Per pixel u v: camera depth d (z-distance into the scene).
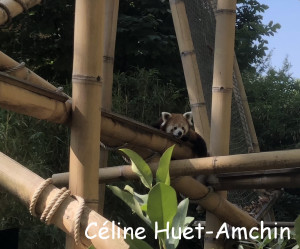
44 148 5.38
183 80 7.79
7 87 2.52
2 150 5.09
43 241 5.13
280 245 1.83
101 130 3.31
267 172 3.85
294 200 8.02
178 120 5.11
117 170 3.95
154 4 7.85
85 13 2.78
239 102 5.50
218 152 4.09
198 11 4.96
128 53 7.48
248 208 5.14
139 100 6.52
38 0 3.69
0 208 4.95
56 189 1.96
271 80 9.12
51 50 7.73
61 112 2.77
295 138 8.52
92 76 2.78
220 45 4.13
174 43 7.77
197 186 3.97
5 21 3.31
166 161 1.41
